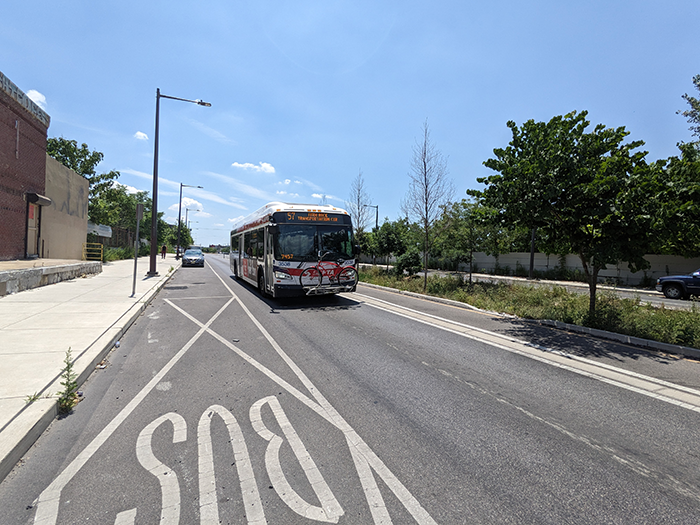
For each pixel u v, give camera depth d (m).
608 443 3.48
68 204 22.17
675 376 5.40
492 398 4.46
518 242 30.92
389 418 3.87
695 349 6.45
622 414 4.11
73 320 7.52
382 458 3.13
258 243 13.58
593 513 2.52
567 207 8.27
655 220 7.27
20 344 5.69
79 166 28.02
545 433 3.64
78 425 3.58
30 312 8.21
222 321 8.79
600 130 8.25
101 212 28.61
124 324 7.39
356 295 13.99
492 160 8.63
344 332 7.74
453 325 8.62
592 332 7.96
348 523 2.38
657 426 3.84
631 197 7.44
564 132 8.09
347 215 11.82
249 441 3.36
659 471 3.04
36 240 18.41
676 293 16.89
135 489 2.66
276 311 10.23
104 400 4.17
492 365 5.72
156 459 3.04
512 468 3.03
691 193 7.45
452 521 2.41
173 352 6.14
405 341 7.06
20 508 2.44
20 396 3.82
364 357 5.99
